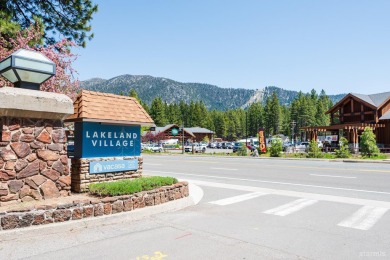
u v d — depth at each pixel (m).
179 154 43.03
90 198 7.56
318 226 6.70
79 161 8.96
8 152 6.75
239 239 5.82
